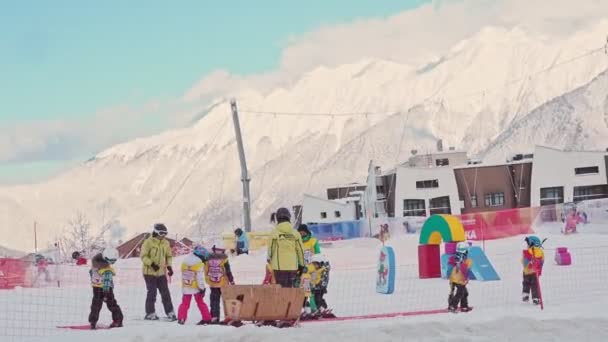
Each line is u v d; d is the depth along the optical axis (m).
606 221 51.12
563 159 104.12
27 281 33.09
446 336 14.34
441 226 30.03
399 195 104.12
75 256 40.97
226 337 14.46
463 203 104.25
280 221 18.16
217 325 17.23
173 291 28.16
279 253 18.02
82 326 18.69
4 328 18.84
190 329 16.34
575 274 28.88
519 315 17.75
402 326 15.25
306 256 19.14
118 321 18.11
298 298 16.98
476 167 105.31
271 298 16.75
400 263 38.47
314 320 18.64
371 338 14.12
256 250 48.44
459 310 19.84
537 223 50.69
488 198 104.81
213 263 18.31
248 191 56.56
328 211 114.94
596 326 15.33
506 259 36.12
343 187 125.81
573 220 50.94
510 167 105.88
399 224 61.53
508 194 105.12
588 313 18.05
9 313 22.62
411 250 45.34
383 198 107.19
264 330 15.19
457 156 112.31
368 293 25.67
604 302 20.39
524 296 21.52
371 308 21.83
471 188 104.81
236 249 40.53
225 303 17.12
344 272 34.41
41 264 33.44
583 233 50.34
